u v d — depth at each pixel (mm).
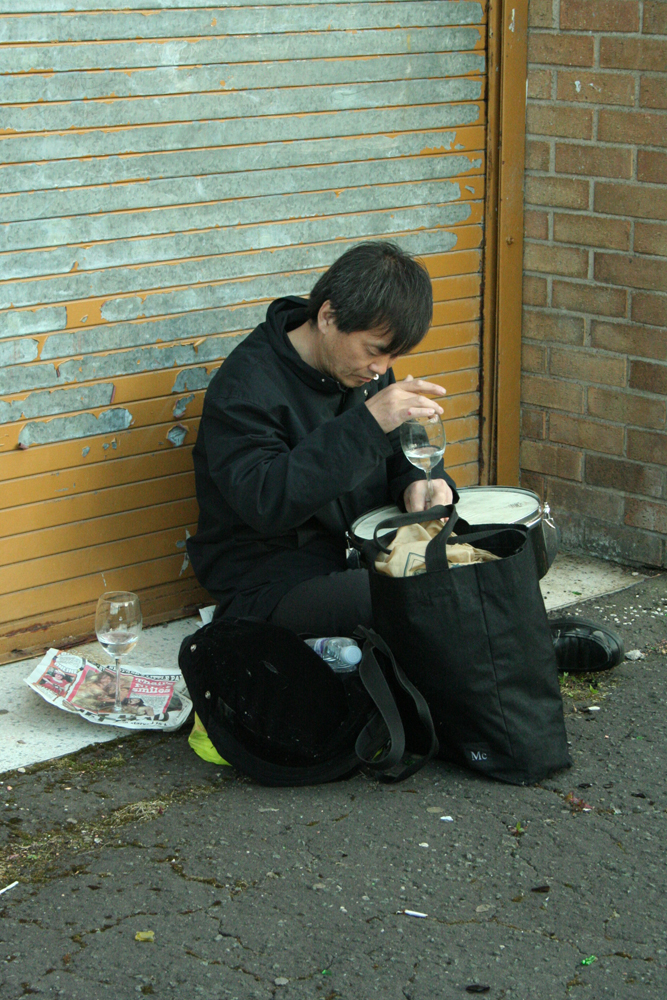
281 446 3191
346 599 3205
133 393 3723
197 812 2865
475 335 4590
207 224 3768
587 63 4203
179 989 2250
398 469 3500
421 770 3049
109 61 3443
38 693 3330
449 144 4293
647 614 4082
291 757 2965
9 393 3484
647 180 4121
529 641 2895
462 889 2561
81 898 2525
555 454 4707
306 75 3869
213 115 3689
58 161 3424
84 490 3693
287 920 2453
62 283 3514
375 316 3064
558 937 2406
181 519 3930
